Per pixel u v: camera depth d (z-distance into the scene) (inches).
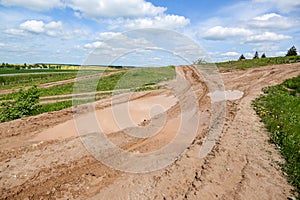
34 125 333.1
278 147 247.0
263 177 189.5
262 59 1537.9
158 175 194.7
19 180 188.7
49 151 242.4
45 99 645.3
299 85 709.9
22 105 412.8
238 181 184.1
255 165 208.7
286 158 220.5
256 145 252.7
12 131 307.6
